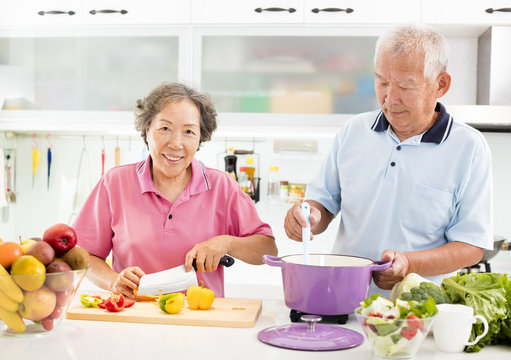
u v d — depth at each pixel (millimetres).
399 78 1417
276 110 2797
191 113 1556
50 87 2896
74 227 1716
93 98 2881
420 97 1446
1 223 3223
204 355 1027
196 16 2766
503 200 2996
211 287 1665
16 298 1088
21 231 3301
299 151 3129
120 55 2859
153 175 1701
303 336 1130
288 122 2787
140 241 1646
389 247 1646
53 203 3283
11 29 2879
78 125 2877
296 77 2783
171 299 1274
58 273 1110
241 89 2803
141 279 1419
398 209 1631
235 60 2803
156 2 2783
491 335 1096
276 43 2787
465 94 2934
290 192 3008
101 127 2867
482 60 2834
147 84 2848
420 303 1031
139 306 1358
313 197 1805
